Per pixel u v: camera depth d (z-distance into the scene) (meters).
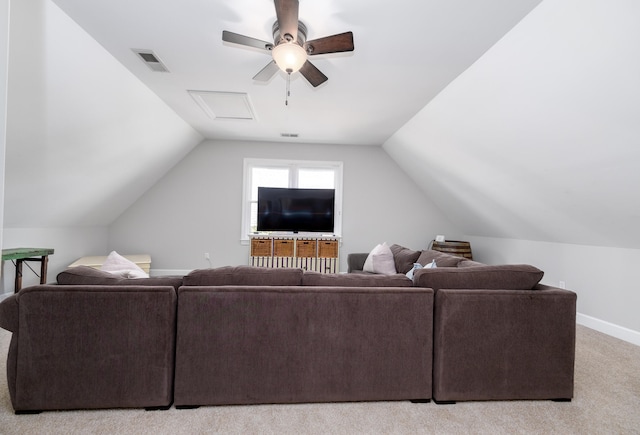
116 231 5.21
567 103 2.19
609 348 2.74
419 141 4.29
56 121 2.64
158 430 1.59
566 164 2.63
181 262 5.36
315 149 5.50
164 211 5.32
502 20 2.03
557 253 3.73
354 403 1.87
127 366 1.72
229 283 1.87
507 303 1.88
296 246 5.03
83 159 3.30
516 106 2.56
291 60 2.04
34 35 2.01
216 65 2.76
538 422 1.72
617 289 3.02
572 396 1.93
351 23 2.12
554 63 2.05
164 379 1.74
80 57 2.37
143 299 1.73
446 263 2.88
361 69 2.74
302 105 3.64
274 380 1.81
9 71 2.07
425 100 3.37
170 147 4.62
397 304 1.86
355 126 4.40
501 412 1.80
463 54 2.45
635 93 1.81
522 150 2.89
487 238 5.14
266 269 1.94
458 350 1.86
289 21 1.81
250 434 1.58
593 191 2.65
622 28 1.62
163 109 3.71
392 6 1.95
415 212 5.65
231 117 4.12
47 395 1.68
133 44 2.43
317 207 5.30
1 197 1.12
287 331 1.81
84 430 1.58
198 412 1.75
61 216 4.00
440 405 1.86
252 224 5.50
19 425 1.60
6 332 2.71
